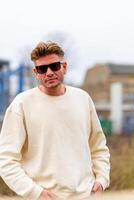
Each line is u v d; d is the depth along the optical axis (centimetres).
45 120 458
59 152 455
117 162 1183
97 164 496
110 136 2378
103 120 2591
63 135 459
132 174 1038
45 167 456
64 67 470
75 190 452
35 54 461
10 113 467
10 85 2825
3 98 2719
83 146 466
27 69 2673
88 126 485
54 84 458
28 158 467
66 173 453
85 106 480
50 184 453
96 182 480
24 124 464
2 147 463
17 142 461
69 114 463
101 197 302
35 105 463
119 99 2844
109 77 8262
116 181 986
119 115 2820
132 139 1802
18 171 457
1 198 388
